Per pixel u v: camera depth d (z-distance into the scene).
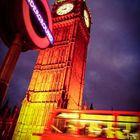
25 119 48.94
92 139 15.09
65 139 15.64
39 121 47.50
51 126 16.70
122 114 15.45
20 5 12.44
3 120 53.88
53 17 68.38
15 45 13.13
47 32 15.77
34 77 56.62
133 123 14.91
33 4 13.80
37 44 14.41
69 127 16.34
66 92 49.88
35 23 14.62
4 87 12.08
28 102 51.66
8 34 13.57
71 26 64.19
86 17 71.06
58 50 60.28
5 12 12.49
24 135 46.38
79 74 60.31
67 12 67.19
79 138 15.41
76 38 61.19
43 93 52.50
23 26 12.85
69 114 17.00
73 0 69.50
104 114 15.92
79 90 58.66
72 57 56.34
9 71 12.55
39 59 60.44
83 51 66.25
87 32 70.38
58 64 56.84
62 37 63.00
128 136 14.59
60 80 53.12
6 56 12.88
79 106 56.84
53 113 17.42
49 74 56.06
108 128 15.35
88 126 15.95
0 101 11.66
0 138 50.09
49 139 16.02
